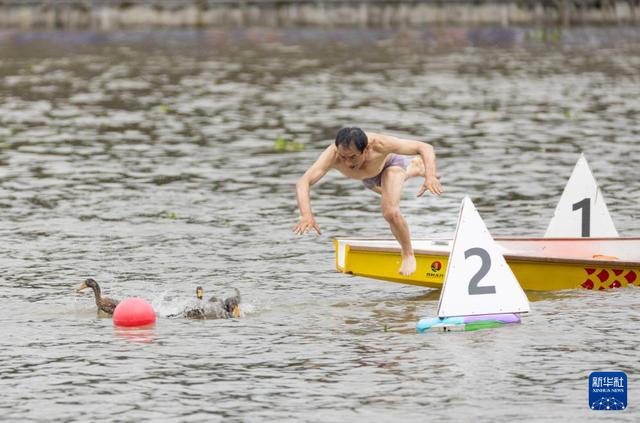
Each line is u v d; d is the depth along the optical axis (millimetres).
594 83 155000
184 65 176875
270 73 167125
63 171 96312
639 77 161250
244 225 76938
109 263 66500
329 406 43125
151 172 96000
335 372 46906
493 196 85688
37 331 53031
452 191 87625
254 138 113625
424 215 79188
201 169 97438
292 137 114188
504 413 42250
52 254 68750
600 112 129000
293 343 50938
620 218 77250
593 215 65062
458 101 138625
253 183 91625
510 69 171750
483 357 48625
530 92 146125
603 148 105812
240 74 166250
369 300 58844
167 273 64250
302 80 159500
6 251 69500
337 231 75375
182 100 140375
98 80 159750
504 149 106188
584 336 51594
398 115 128250
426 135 114688
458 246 53125
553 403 43250
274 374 46719
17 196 86312
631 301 57781
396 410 42625
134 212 80875
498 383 45438
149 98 142375
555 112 129125
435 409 42688
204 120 125188
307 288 61156
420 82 156875
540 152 104312
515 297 53688
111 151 106250
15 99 141875
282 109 133000
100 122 123688
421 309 57000
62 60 184125
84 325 54094
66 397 44344
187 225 76812
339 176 94938
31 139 112750
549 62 181125
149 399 44031
